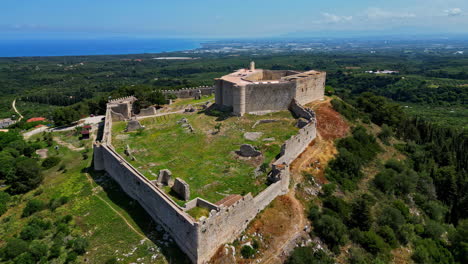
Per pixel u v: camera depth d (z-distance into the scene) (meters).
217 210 36.12
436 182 67.38
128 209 45.38
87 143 78.06
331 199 49.19
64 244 39.41
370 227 46.59
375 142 74.94
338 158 60.31
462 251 47.44
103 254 36.91
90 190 52.34
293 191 49.22
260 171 50.41
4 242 42.25
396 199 57.59
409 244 48.09
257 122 71.19
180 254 35.81
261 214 42.78
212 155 58.03
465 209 59.66
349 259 41.25
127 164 49.75
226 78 83.25
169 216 37.94
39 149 76.44
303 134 60.78
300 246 40.03
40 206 49.06
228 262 35.38
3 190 58.34
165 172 46.06
